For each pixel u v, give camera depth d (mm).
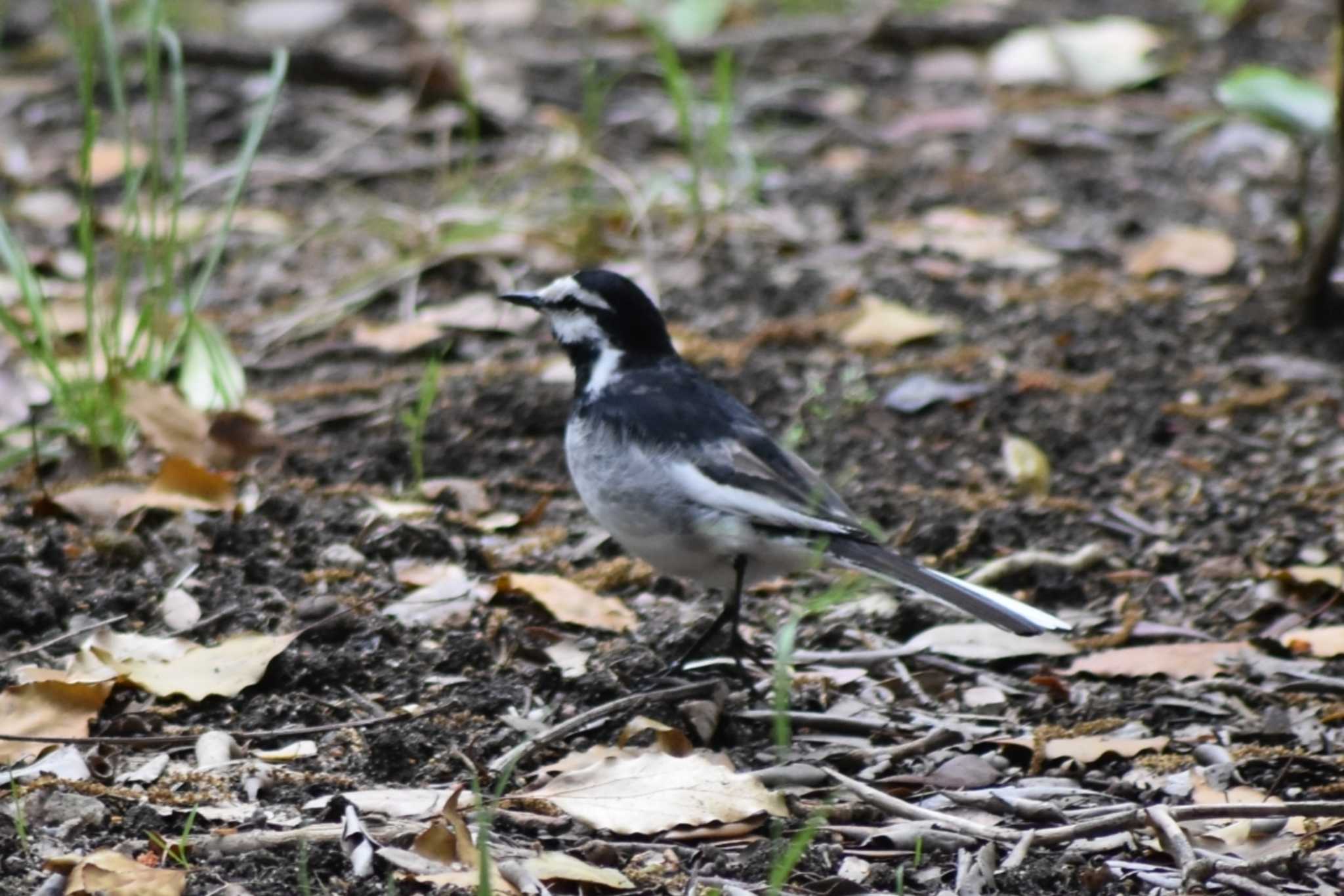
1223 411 12430
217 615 9188
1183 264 14617
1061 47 19031
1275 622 9906
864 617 9984
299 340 13359
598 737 8383
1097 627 9930
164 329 11992
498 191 15852
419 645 9133
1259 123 15531
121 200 15531
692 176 16188
